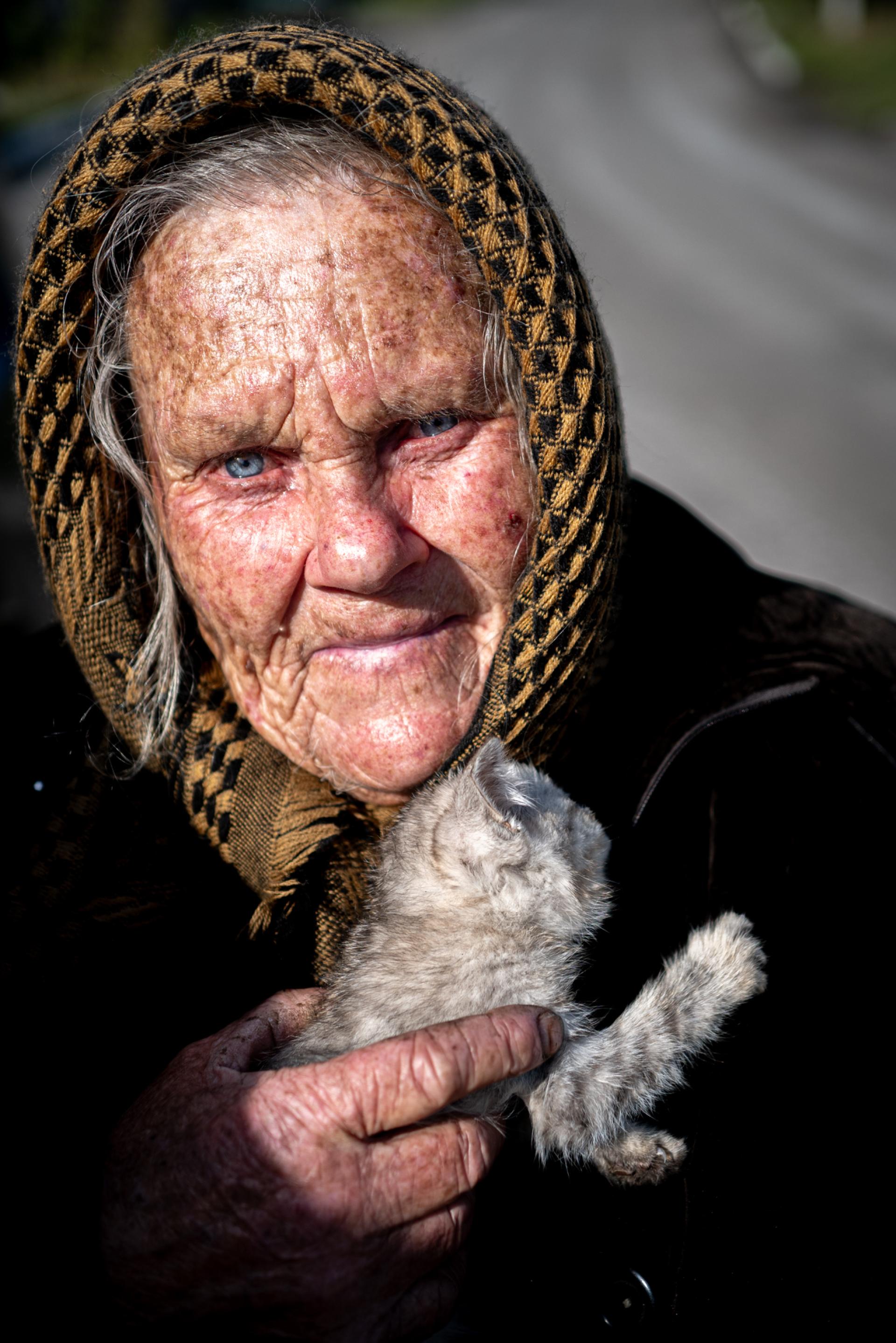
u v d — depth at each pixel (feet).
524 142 64.54
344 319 4.45
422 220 4.56
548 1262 4.65
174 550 5.06
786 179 53.67
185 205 4.58
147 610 5.50
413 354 4.52
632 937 5.18
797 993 4.71
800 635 5.61
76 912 5.25
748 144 62.28
